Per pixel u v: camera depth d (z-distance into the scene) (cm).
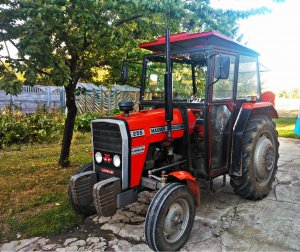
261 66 486
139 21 504
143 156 331
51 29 387
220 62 324
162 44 391
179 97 399
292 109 1945
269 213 386
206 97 351
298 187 482
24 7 375
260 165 421
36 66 372
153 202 294
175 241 306
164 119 353
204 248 308
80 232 344
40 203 421
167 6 407
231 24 509
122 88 1681
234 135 402
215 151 382
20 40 354
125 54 519
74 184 329
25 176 542
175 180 330
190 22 468
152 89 421
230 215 382
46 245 317
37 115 961
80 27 432
